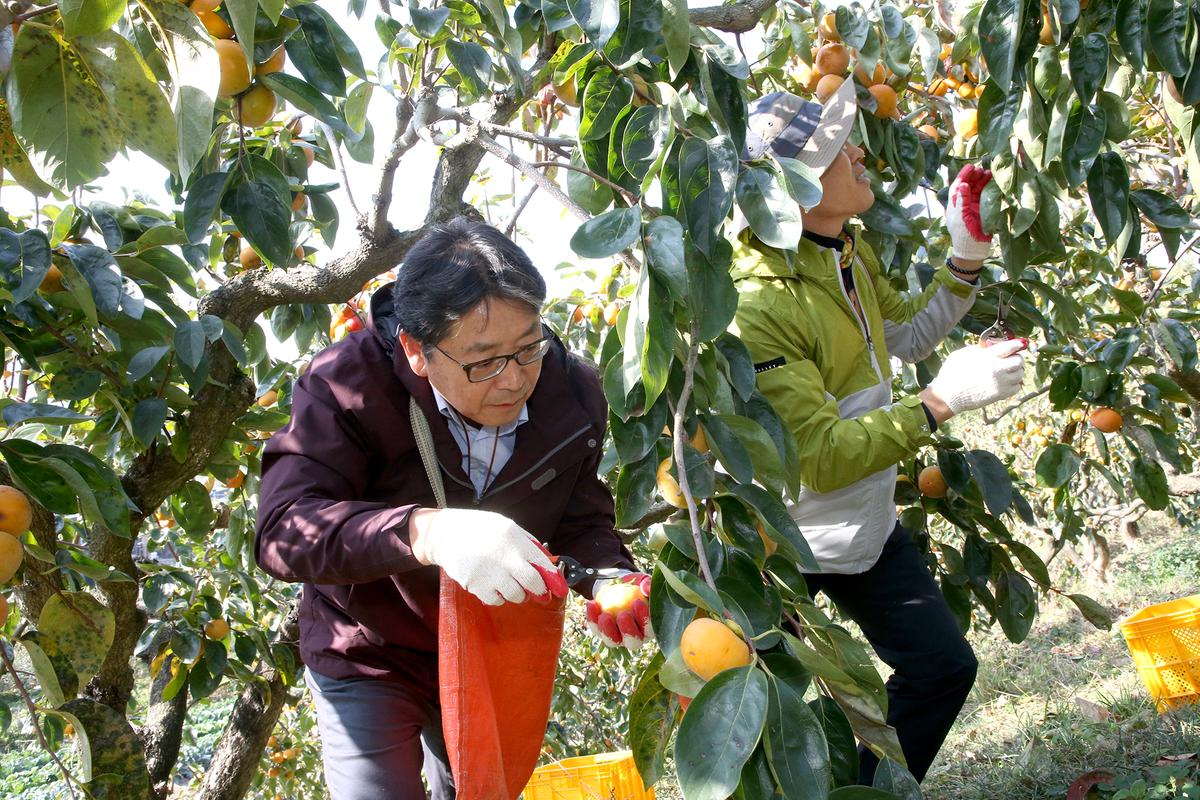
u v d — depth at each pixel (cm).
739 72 156
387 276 357
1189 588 676
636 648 163
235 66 143
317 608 186
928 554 277
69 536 275
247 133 245
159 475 236
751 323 206
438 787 219
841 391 224
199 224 163
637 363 133
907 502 272
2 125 120
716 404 154
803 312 211
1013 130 196
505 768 163
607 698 578
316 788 518
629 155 147
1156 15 169
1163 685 357
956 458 260
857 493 219
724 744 105
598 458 194
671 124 140
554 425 177
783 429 167
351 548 143
